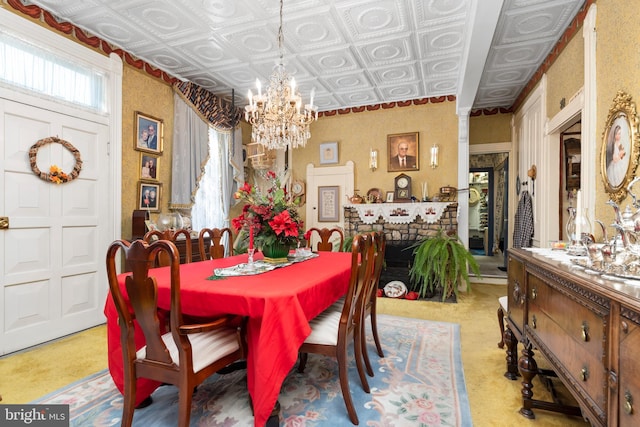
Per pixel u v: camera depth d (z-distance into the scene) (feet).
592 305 3.34
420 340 8.60
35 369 6.97
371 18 9.02
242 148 16.40
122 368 5.31
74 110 9.20
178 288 4.21
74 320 9.21
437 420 5.16
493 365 7.17
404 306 12.00
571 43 9.29
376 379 6.53
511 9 8.59
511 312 6.48
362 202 16.28
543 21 9.17
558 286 4.16
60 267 8.90
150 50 10.73
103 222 9.98
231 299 4.62
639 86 5.98
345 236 16.10
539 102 12.32
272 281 5.30
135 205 11.00
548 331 4.53
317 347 5.37
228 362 5.01
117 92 10.35
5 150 7.80
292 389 6.18
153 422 5.12
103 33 9.70
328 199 17.26
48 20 8.59
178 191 12.36
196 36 9.93
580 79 8.73
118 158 10.37
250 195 7.11
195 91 13.19
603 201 7.37
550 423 5.15
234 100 15.12
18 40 8.05
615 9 6.85
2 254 7.75
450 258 12.85
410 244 14.69
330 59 11.45
